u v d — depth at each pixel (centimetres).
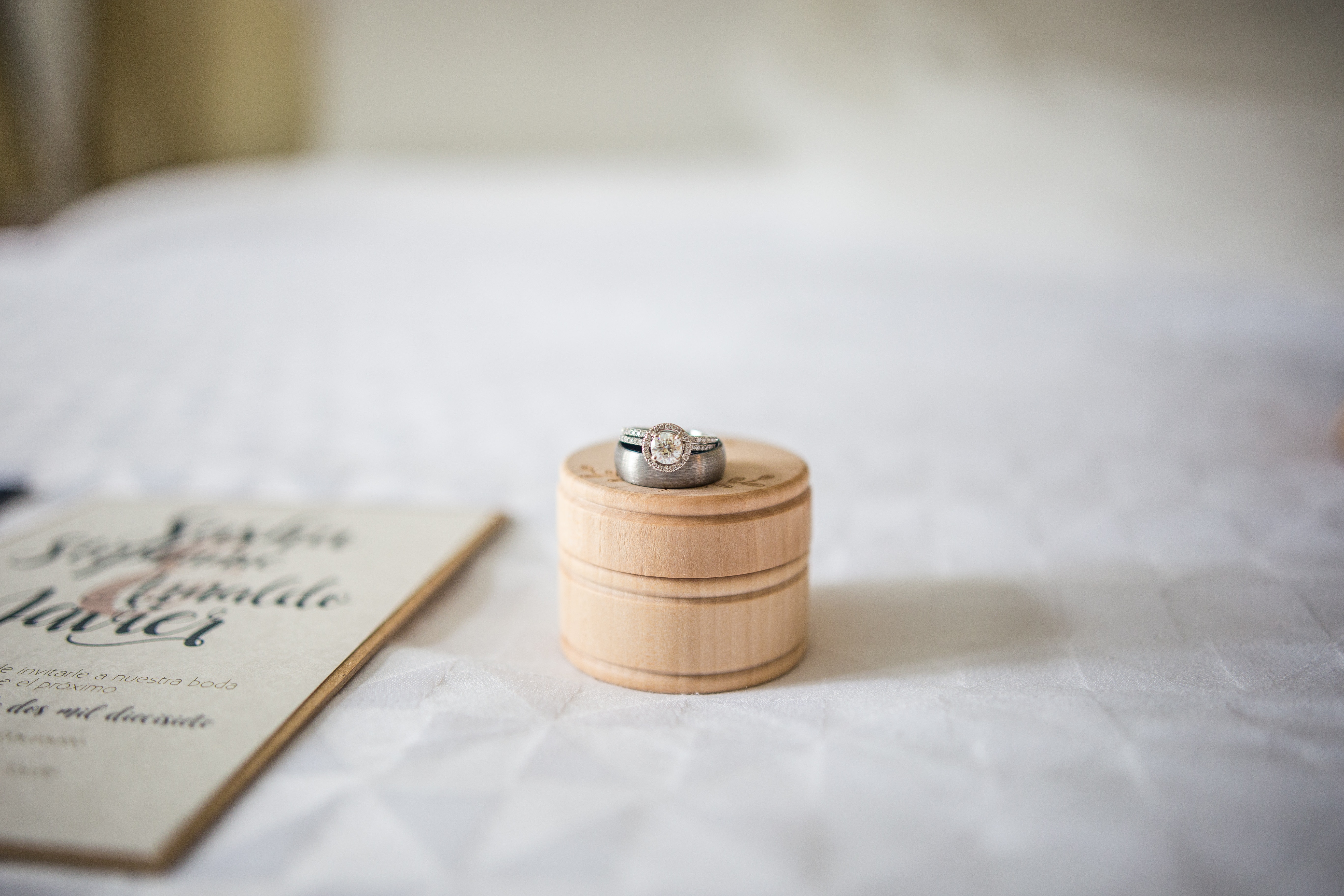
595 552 27
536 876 22
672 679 27
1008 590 32
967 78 101
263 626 29
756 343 64
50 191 131
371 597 31
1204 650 29
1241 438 45
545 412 49
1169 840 22
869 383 55
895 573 33
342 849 22
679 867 22
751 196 102
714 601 27
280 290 80
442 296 78
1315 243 84
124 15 130
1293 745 25
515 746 25
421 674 28
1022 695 27
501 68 132
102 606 30
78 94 131
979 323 69
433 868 22
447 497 39
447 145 135
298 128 137
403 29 131
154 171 136
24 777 24
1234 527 36
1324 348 62
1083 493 39
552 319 70
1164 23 106
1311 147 88
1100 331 67
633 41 129
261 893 21
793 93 108
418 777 24
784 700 27
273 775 24
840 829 23
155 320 70
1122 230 90
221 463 42
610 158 131
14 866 22
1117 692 27
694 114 132
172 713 26
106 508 37
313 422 48
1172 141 91
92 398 52
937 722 26
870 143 103
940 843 22
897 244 91
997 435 45
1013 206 96
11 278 86
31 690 26
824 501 39
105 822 23
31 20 125
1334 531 35
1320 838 23
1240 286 76
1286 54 104
